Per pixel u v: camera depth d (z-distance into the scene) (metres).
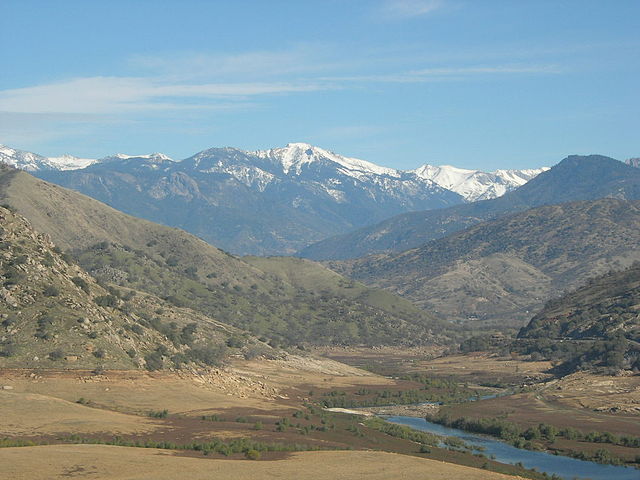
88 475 85.81
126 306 192.25
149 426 125.06
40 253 174.38
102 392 145.12
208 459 100.94
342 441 132.12
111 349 158.38
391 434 153.25
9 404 127.06
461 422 174.88
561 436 159.75
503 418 182.25
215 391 167.50
